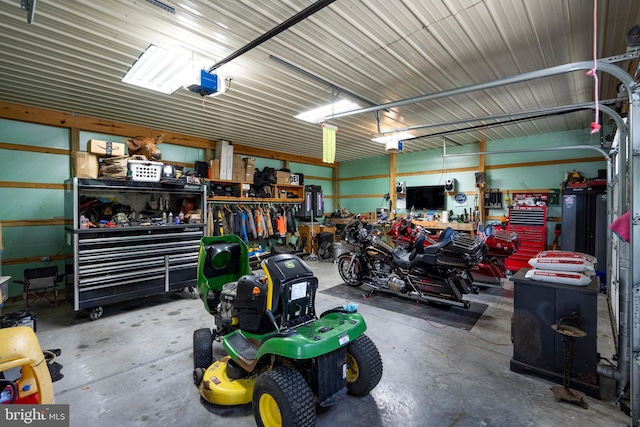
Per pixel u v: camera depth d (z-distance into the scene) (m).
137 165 3.86
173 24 2.50
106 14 2.35
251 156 7.38
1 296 2.86
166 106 4.38
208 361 2.33
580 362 2.12
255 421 1.78
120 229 3.74
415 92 3.94
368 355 2.01
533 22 2.48
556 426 1.79
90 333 3.18
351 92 3.92
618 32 2.60
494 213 6.64
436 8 2.32
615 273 3.36
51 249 4.62
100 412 1.93
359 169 9.07
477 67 3.26
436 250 3.92
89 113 4.66
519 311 2.38
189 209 5.00
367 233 4.75
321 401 1.72
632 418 1.77
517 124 5.39
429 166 7.60
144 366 2.51
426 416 1.88
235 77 3.47
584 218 4.99
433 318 3.58
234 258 2.96
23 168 4.41
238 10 2.33
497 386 2.20
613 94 3.96
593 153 5.54
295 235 7.98
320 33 2.63
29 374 1.32
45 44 2.75
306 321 2.07
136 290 3.87
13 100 4.11
